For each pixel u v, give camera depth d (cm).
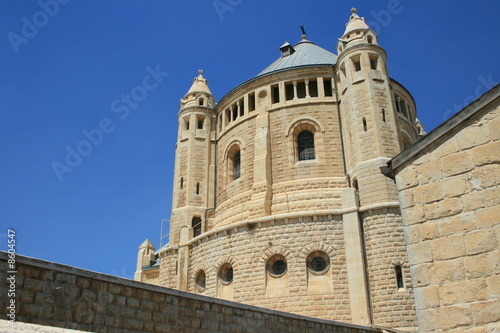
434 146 1333
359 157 3409
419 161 1352
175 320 1485
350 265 2998
